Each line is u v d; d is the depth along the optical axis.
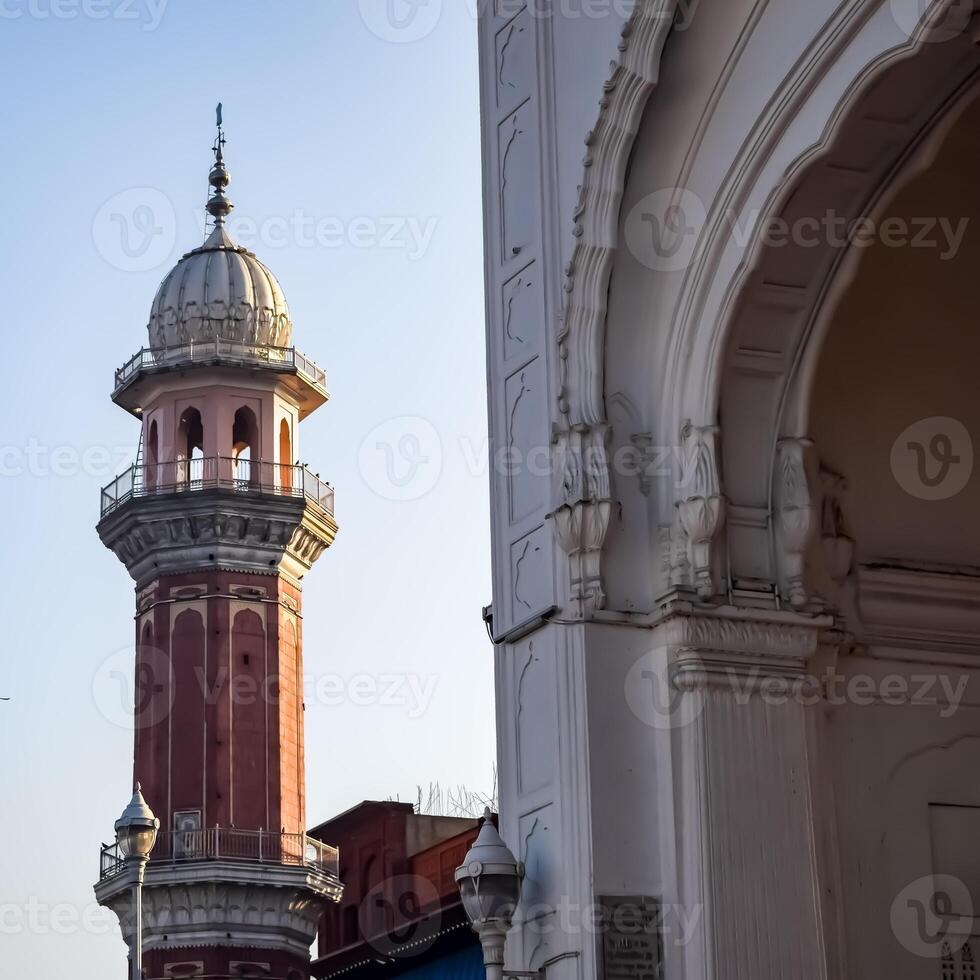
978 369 15.37
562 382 14.26
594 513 13.84
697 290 13.87
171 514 58.41
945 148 14.35
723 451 13.84
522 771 14.16
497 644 14.70
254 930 54.81
